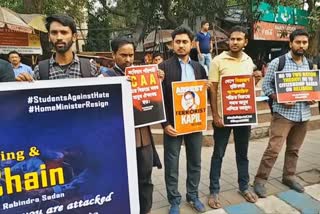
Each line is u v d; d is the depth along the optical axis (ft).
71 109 8.15
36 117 7.80
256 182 13.44
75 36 8.63
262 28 42.09
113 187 8.66
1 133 7.48
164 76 11.02
